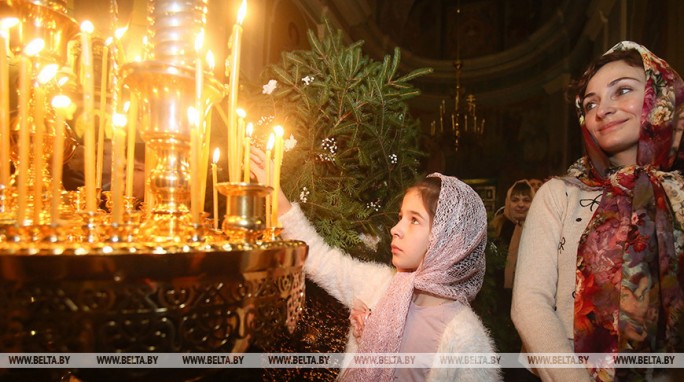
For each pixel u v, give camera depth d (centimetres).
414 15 1122
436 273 108
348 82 145
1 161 64
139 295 50
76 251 48
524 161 1009
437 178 120
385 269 140
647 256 99
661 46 396
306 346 125
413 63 1072
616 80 109
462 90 946
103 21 161
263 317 62
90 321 49
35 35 75
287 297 67
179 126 69
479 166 1073
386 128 155
